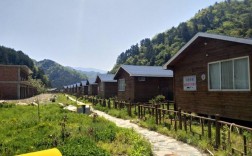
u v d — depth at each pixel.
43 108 24.48
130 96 31.61
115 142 10.27
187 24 141.75
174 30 146.25
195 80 17.00
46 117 16.72
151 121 15.13
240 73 13.13
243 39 12.26
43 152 4.48
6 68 54.53
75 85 86.88
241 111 12.98
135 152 8.41
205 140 10.09
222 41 14.40
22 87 61.16
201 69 16.36
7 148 9.09
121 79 35.06
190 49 17.41
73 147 8.66
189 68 17.69
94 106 29.20
